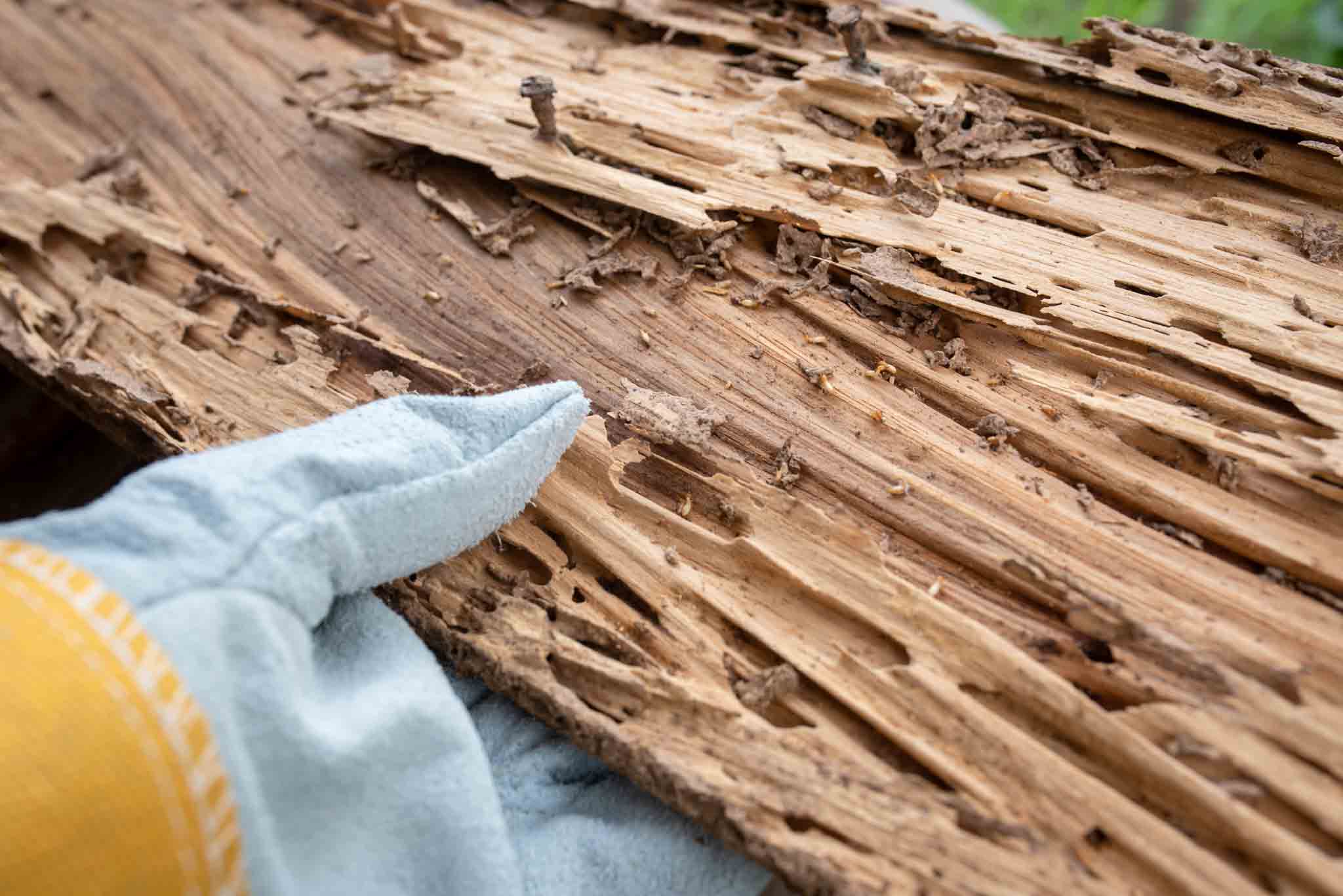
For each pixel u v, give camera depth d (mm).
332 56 428
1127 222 329
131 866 219
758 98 376
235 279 354
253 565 234
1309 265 312
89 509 235
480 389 317
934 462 290
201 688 224
